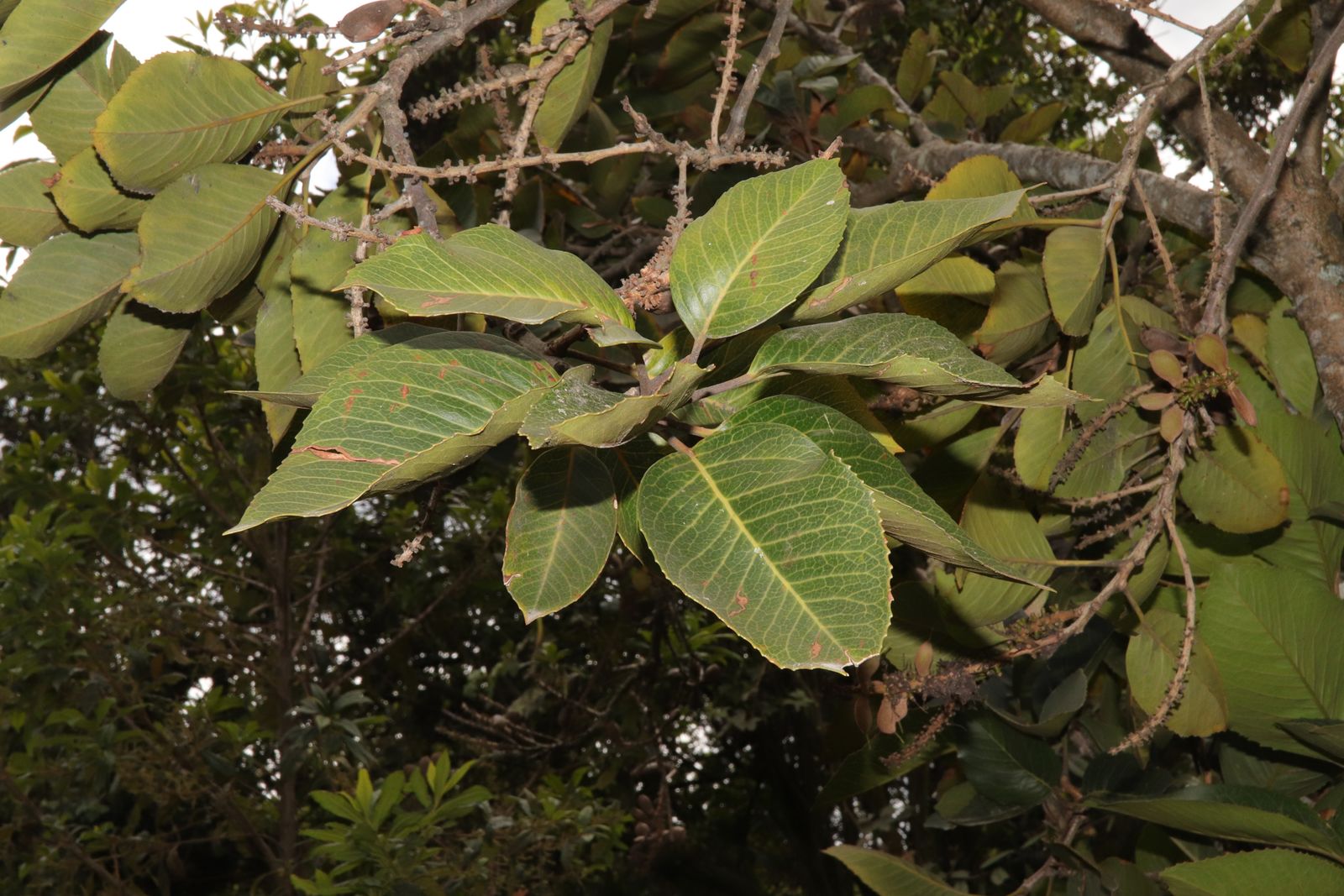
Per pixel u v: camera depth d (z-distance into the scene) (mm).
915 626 1786
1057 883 2285
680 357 1008
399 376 796
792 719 5031
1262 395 1768
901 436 1677
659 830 4465
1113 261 1559
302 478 724
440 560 5242
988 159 1595
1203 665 1713
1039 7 2021
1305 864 1556
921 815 4500
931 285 1645
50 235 1396
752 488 794
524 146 1169
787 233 894
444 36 1159
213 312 1468
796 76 2688
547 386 773
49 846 4367
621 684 5156
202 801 4680
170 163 1244
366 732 5352
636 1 2424
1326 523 1726
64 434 4781
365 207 1246
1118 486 1644
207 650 4680
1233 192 1766
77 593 4367
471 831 4410
